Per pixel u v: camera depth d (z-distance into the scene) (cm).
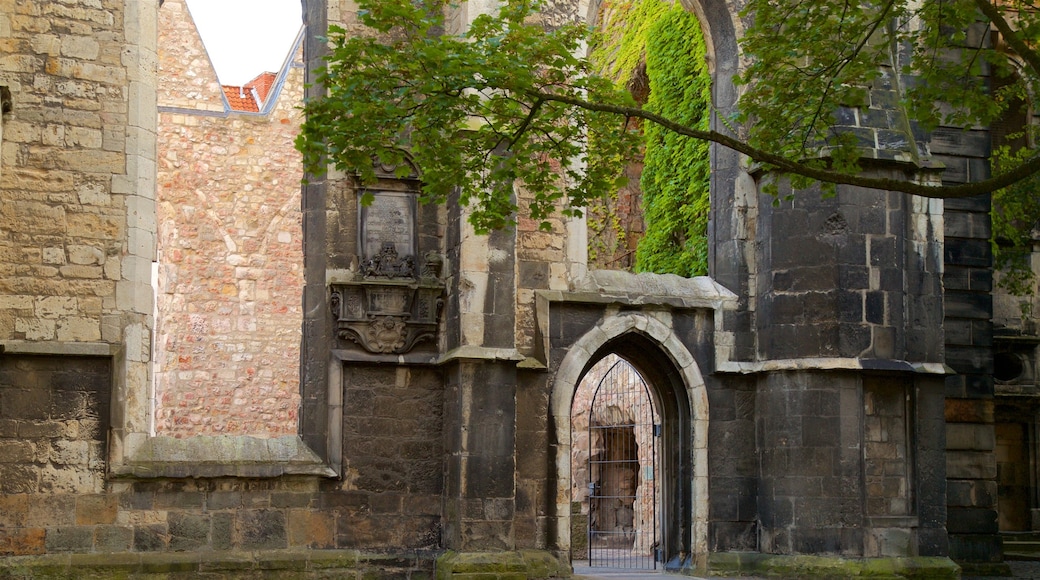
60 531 1593
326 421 1722
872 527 1792
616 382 2666
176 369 2602
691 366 1897
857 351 1812
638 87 2631
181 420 2588
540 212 1452
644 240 2323
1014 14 2336
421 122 1325
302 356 1756
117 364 1634
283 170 2722
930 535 1825
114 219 1661
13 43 1648
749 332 1927
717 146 2002
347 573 1684
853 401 1808
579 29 1423
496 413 1703
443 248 1792
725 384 1914
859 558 1775
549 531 1781
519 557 1684
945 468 1855
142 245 1673
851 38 1492
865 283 1830
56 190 1642
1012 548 2392
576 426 2805
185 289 2634
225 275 2661
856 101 1490
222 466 1661
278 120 2736
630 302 1861
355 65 1354
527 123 1372
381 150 1354
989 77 2180
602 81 1390
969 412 2047
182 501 1650
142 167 1683
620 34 2706
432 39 1329
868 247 1838
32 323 1611
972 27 2120
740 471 1903
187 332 2620
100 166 1662
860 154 1513
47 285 1623
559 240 1850
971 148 2114
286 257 2700
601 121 1440
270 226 2698
